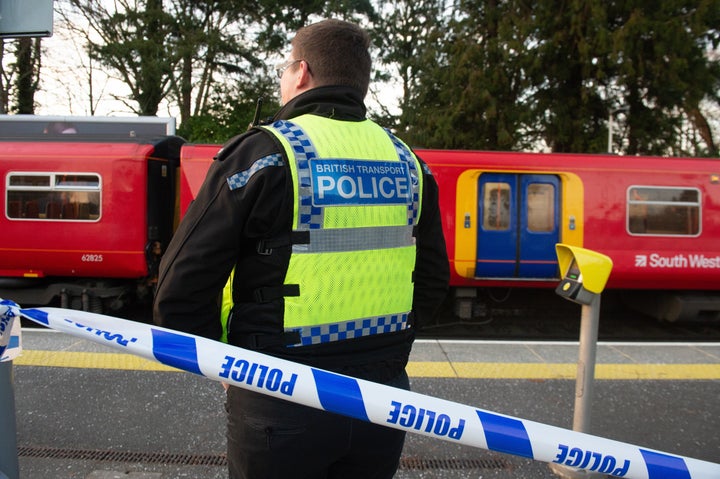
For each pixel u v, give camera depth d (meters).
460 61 18.16
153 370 4.20
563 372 4.38
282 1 22.08
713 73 17.30
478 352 4.95
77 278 7.54
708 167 7.42
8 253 7.05
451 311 8.61
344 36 1.46
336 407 1.21
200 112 21.86
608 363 4.67
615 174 7.36
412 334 1.54
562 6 16.77
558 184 7.43
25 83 19.33
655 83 16.25
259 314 1.29
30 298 7.37
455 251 7.34
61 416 3.45
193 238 1.26
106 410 3.54
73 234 6.98
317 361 1.31
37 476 2.77
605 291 8.75
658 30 15.63
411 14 24.27
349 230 1.32
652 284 7.46
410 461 2.98
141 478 2.76
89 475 2.78
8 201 7.02
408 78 24.17
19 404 3.60
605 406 3.79
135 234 6.98
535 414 3.66
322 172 1.30
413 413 1.24
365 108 1.52
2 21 2.40
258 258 1.29
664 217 7.37
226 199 1.25
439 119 18.58
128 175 6.96
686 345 5.28
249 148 1.29
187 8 21.56
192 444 3.13
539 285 7.53
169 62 19.42
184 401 3.70
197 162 7.01
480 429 1.27
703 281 7.40
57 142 7.10
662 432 3.45
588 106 17.98
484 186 7.39
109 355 4.51
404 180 1.47
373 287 1.37
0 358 1.35
